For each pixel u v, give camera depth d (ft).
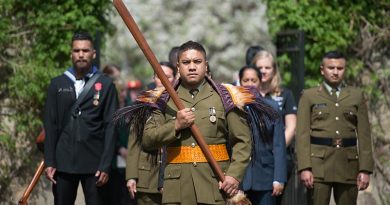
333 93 63.16
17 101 76.43
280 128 61.82
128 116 47.67
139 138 48.24
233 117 45.55
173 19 148.46
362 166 62.75
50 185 76.59
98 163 59.72
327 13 82.28
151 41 147.13
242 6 151.12
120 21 142.31
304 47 77.97
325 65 63.10
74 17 77.66
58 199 59.93
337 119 62.54
